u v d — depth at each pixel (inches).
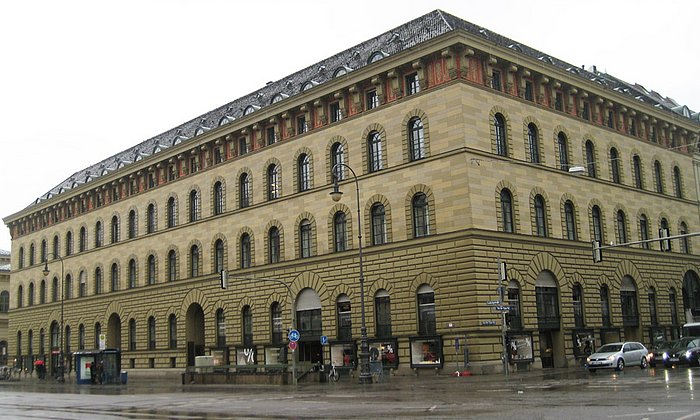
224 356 2372.0
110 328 3009.4
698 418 661.9
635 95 2625.5
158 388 1905.8
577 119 2137.1
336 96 2078.0
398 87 1924.2
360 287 1828.2
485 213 1772.9
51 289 3449.8
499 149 1875.0
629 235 2250.2
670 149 2529.5
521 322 1819.6
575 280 2004.2
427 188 1829.5
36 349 3523.6
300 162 2203.5
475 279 1705.2
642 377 1327.5
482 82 1856.5
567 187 2049.7
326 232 2082.9
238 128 2390.5
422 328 1820.9
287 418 813.9
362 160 1996.8
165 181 2753.4
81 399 1449.3
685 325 2038.6
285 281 2191.2
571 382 1274.6
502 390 1148.5
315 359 2095.2
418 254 1831.9
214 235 2482.8
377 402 1019.3
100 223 3129.9
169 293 2664.9
